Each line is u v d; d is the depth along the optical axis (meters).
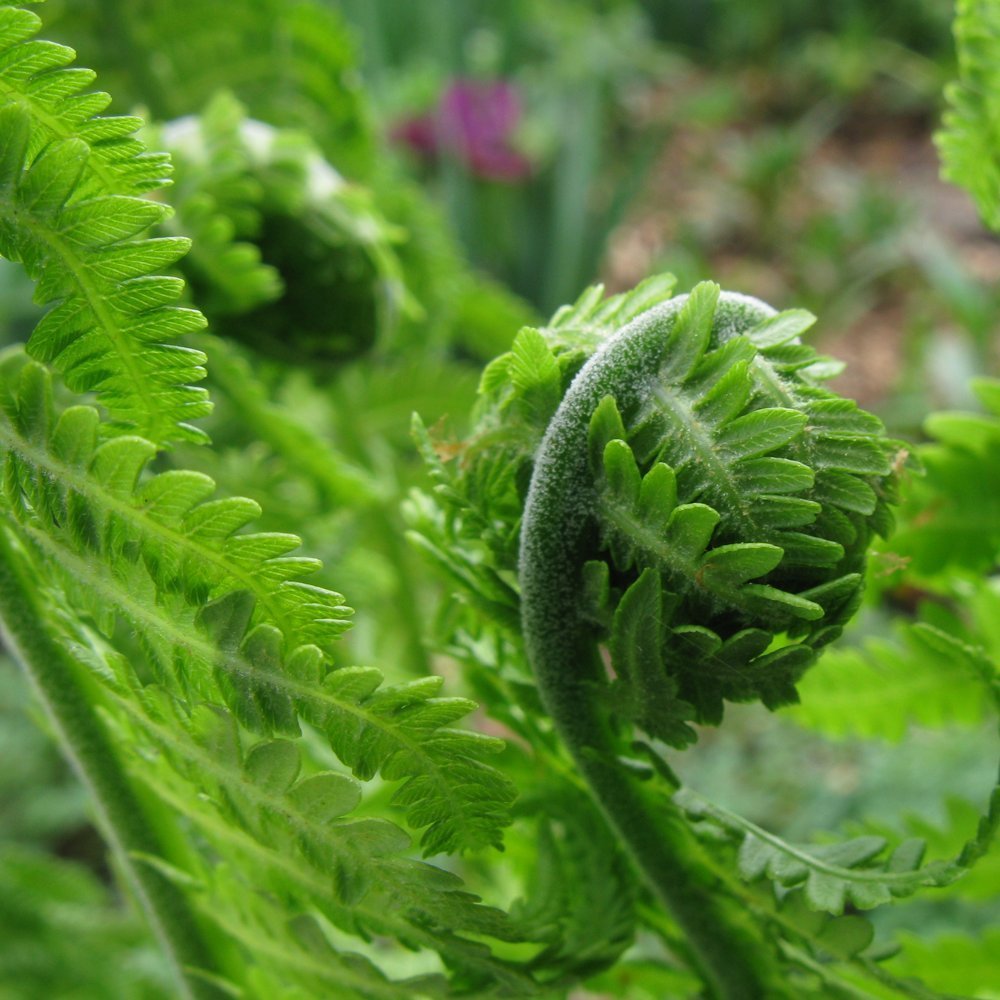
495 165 1.52
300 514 0.40
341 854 0.22
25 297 1.15
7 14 0.20
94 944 0.59
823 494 0.22
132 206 0.21
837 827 0.90
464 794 0.21
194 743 0.22
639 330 0.22
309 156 0.37
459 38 1.74
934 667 0.32
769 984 0.26
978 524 0.31
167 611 0.21
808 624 0.22
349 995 0.26
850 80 2.13
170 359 0.22
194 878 0.27
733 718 1.05
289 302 0.37
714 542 0.21
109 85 0.49
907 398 1.44
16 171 0.21
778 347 0.22
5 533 0.24
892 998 0.26
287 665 0.21
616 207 1.49
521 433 0.23
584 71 1.90
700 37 2.33
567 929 0.26
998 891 0.32
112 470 0.21
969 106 0.29
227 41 0.48
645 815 0.24
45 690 0.26
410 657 0.48
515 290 1.49
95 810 0.29
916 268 1.73
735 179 1.85
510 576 0.27
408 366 0.51
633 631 0.22
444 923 0.23
